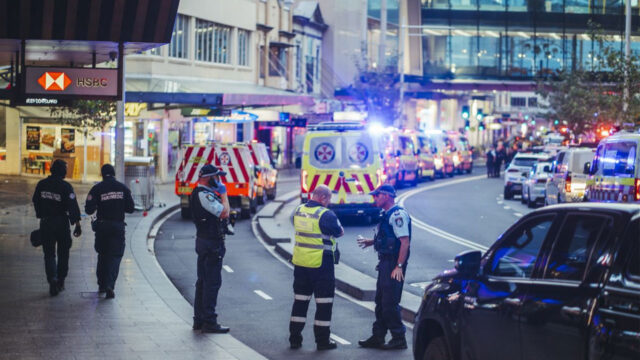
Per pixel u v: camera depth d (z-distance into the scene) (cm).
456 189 4559
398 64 6388
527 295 644
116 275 1348
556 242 640
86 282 1474
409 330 1212
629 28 4653
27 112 4059
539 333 621
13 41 1919
